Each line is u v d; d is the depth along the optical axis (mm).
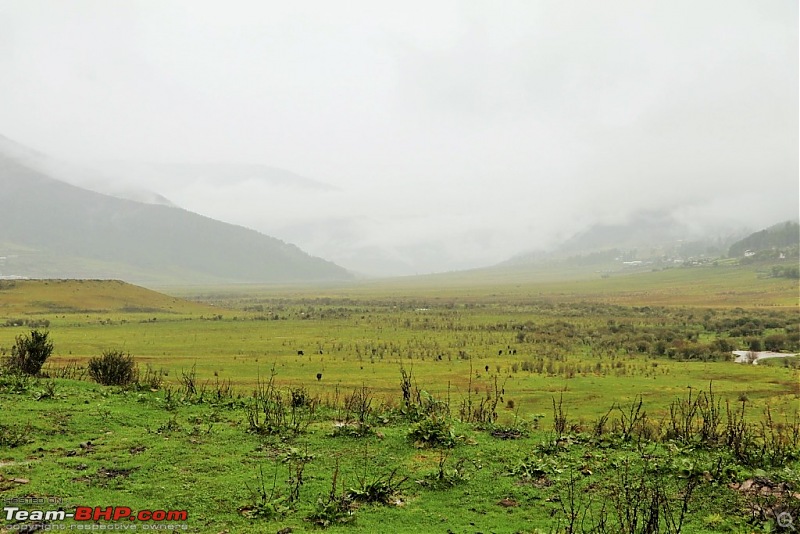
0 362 20734
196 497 8359
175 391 16891
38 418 11852
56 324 65562
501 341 58000
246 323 75875
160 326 68562
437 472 9789
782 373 38594
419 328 70812
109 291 94250
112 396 14719
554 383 33656
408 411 14242
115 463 9609
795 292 138250
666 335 61531
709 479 9602
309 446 11133
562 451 11312
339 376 35188
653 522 7527
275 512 7922
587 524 7930
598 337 61656
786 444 12609
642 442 12172
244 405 14594
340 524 7691
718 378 36500
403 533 7449
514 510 8406
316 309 110938
